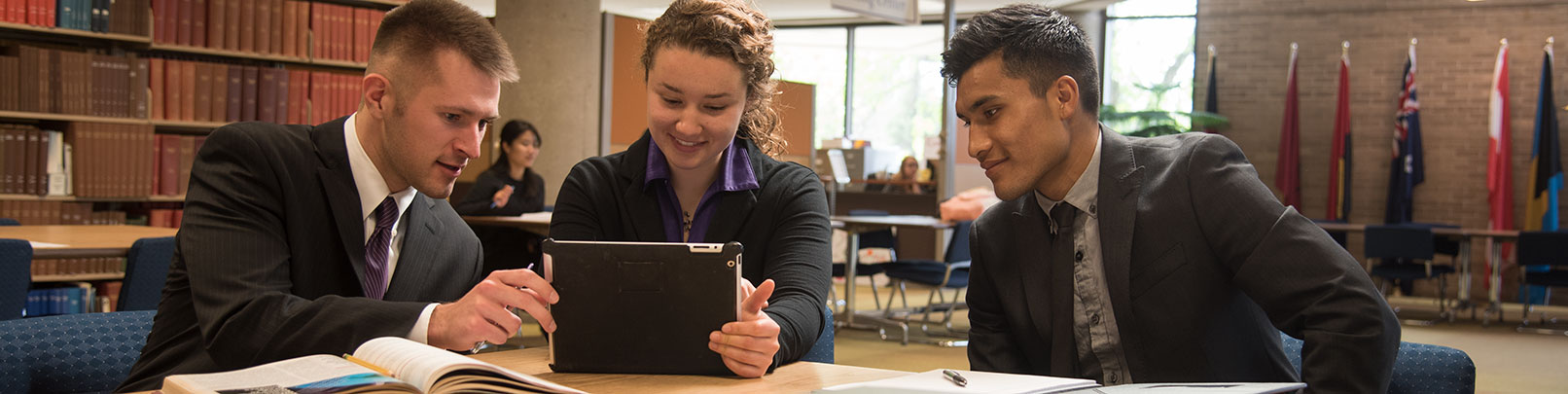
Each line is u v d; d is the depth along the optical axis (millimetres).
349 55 6293
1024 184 1647
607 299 1473
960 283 7199
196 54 6086
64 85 5566
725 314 1468
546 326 1446
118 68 5707
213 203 1609
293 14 6125
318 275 1706
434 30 1598
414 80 1598
